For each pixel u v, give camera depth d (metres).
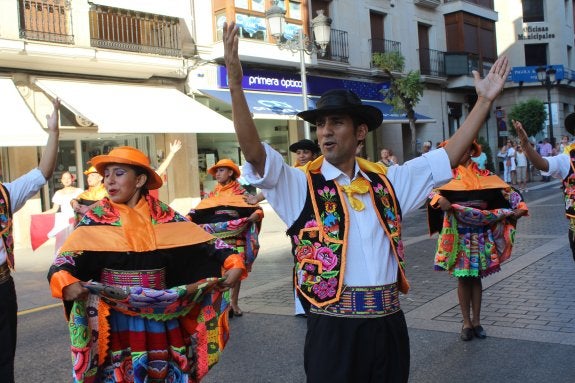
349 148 2.62
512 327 5.30
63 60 13.73
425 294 6.74
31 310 7.26
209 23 17.23
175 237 3.21
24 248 13.16
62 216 9.36
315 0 20.59
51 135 4.19
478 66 28.08
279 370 4.66
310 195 2.58
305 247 2.56
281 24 13.53
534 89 34.06
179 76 16.58
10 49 12.60
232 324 6.07
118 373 3.04
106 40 14.71
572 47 38.31
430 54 26.09
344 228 2.53
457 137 2.71
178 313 3.11
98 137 15.35
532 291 6.50
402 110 20.33
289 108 18.05
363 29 22.38
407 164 2.76
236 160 18.14
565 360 4.44
